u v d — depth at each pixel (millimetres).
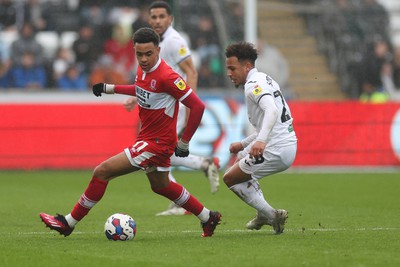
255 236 29422
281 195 49000
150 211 40281
